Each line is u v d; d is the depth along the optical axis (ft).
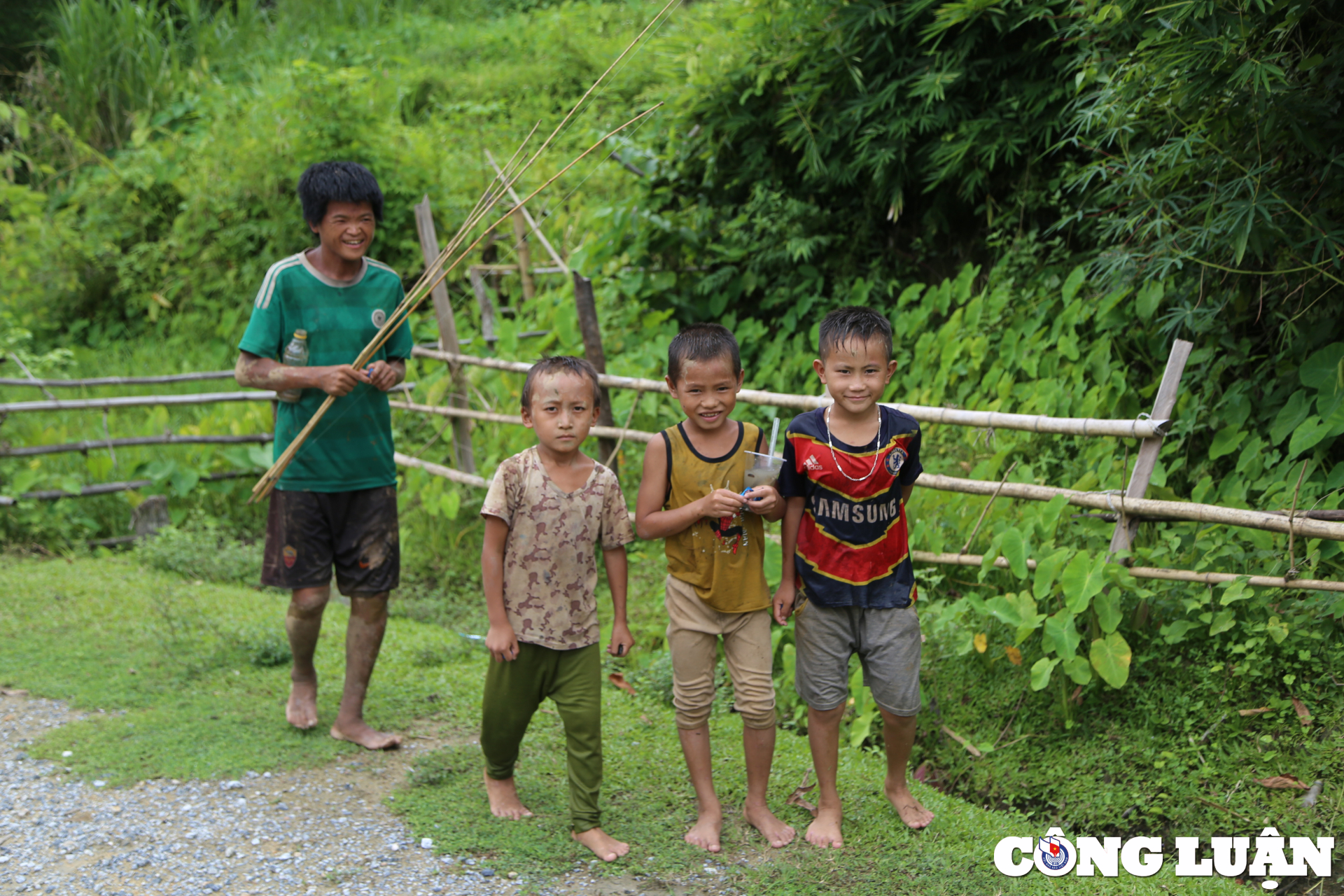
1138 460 11.68
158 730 12.41
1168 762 10.85
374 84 36.55
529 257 28.45
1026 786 11.11
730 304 23.03
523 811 10.44
